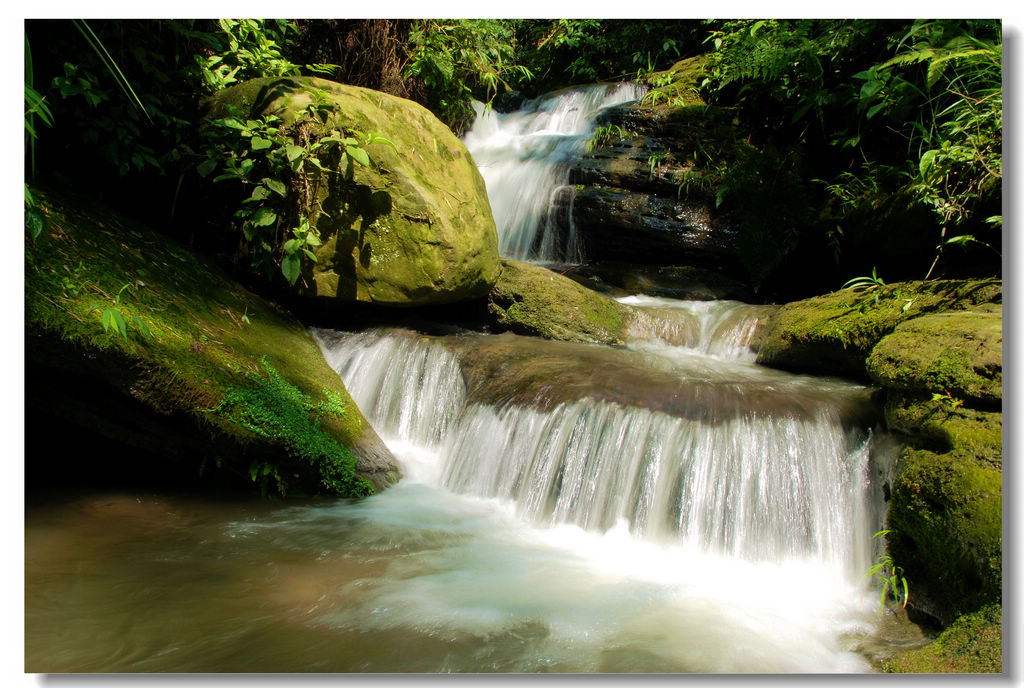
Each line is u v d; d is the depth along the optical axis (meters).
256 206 4.88
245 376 3.92
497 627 2.75
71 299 3.38
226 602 2.83
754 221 6.30
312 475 3.96
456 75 8.16
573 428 3.94
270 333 4.60
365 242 4.80
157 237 4.50
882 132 6.03
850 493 3.43
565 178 7.28
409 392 4.89
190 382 3.63
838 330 4.43
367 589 3.01
